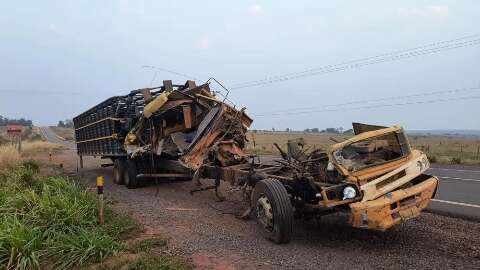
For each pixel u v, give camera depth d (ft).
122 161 49.03
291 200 25.85
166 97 41.45
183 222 29.04
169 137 43.93
